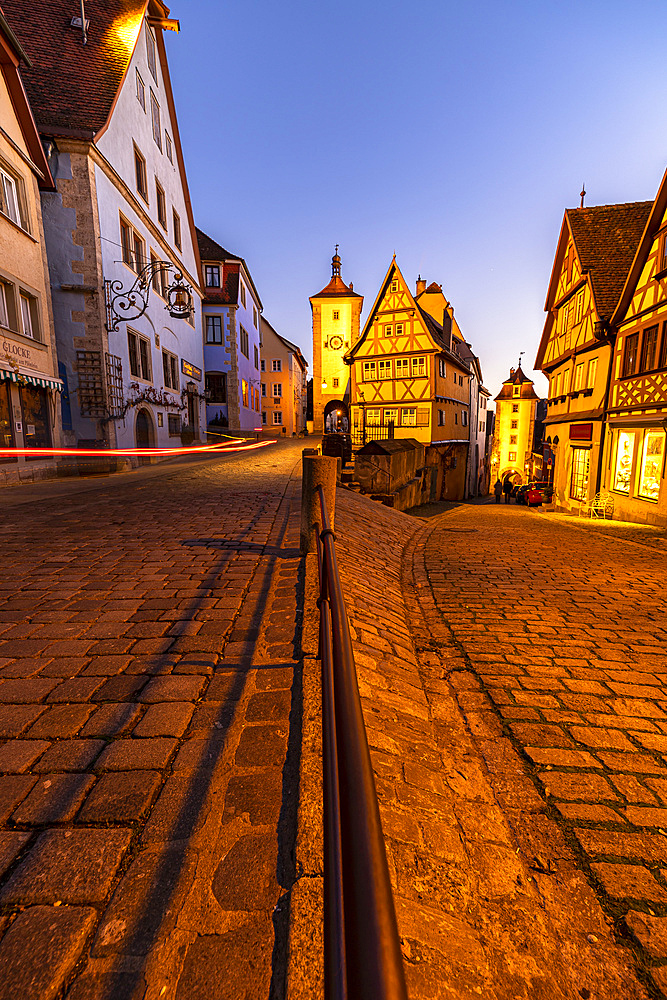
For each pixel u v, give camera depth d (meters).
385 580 5.89
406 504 18.52
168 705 2.19
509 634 4.40
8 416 10.76
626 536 10.79
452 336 32.12
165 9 18.12
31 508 7.50
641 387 13.62
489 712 2.98
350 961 0.47
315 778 1.71
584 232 18.33
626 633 4.43
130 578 4.10
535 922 1.54
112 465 14.23
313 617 3.20
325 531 2.56
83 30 15.62
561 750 2.58
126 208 15.56
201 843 1.46
